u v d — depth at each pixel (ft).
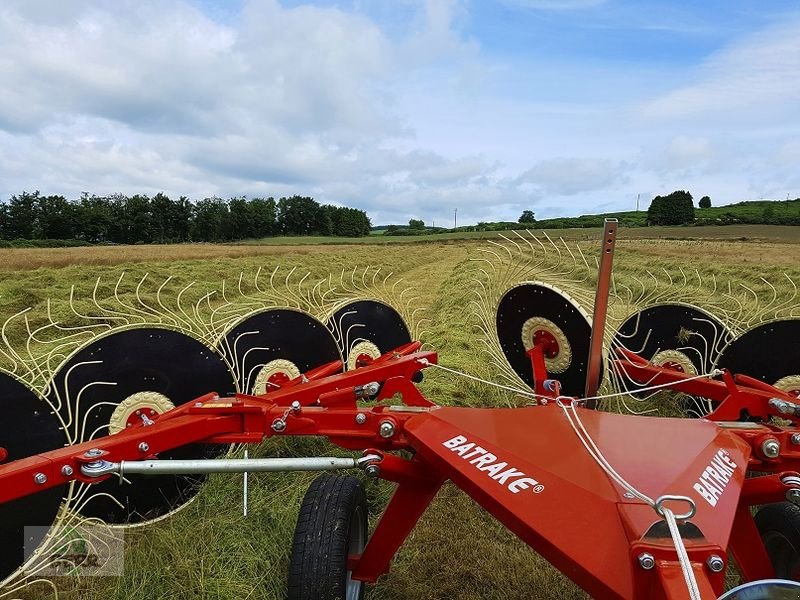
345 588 9.07
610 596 5.84
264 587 11.44
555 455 8.09
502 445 8.52
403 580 11.76
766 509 10.50
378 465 9.17
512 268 21.61
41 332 31.58
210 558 11.97
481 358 27.30
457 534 13.48
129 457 9.95
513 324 17.60
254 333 18.98
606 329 20.02
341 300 24.47
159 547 12.48
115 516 13.79
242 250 147.13
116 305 37.68
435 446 8.89
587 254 21.12
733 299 26.84
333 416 10.50
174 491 14.67
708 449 8.42
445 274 76.02
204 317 24.80
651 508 6.54
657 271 53.67
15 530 11.71
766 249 101.45
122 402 14.84
